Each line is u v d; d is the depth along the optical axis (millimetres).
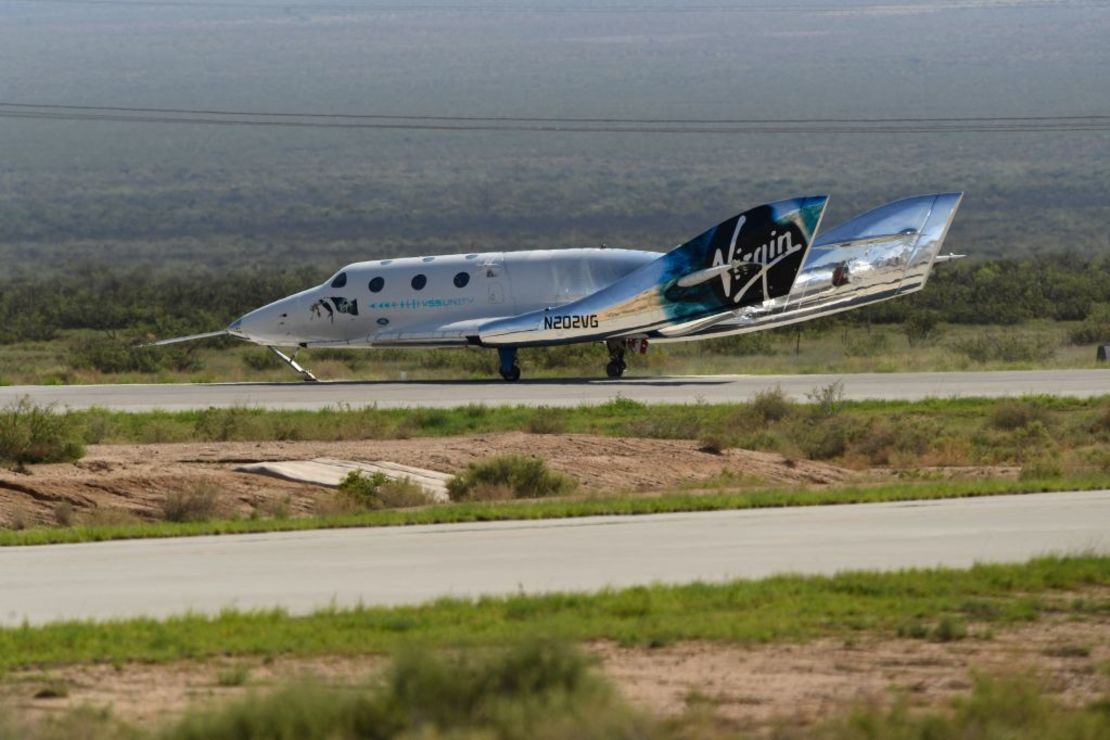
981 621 28328
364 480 55375
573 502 49500
